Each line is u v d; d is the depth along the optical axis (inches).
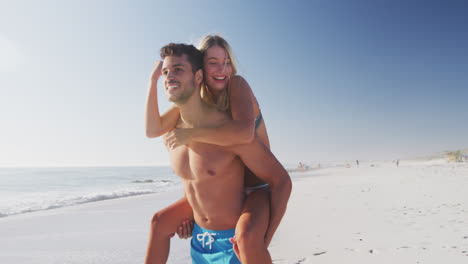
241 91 67.4
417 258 133.6
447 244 153.5
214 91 73.9
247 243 57.8
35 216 333.1
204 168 64.5
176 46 62.4
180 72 61.3
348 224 217.9
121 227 258.2
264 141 82.6
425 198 343.9
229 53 74.8
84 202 493.4
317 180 886.4
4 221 302.4
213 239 70.2
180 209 77.0
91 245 194.2
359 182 679.1
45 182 1305.4
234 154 65.8
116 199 521.3
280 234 194.9
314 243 168.4
